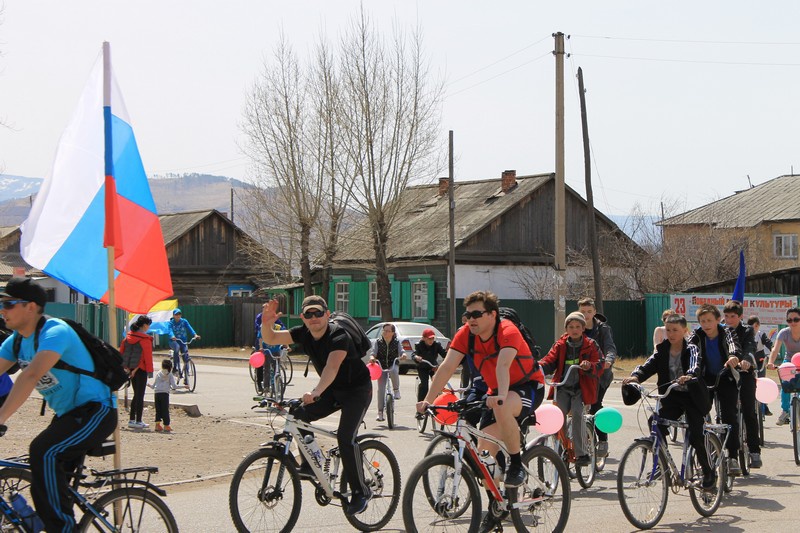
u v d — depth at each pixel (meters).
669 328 8.99
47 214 7.90
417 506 6.94
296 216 39.78
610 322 32.59
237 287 54.59
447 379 7.47
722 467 8.91
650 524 8.16
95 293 8.05
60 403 6.04
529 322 33.38
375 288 42.44
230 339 46.50
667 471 8.38
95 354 6.09
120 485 6.29
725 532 8.00
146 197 8.27
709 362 9.77
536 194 41.66
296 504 7.68
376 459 8.12
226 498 9.38
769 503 9.23
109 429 6.11
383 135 37.47
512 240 40.88
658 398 8.54
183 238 52.97
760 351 14.53
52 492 5.85
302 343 7.99
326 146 38.59
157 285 8.30
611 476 10.84
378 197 37.50
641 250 38.34
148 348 14.95
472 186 46.12
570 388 9.85
